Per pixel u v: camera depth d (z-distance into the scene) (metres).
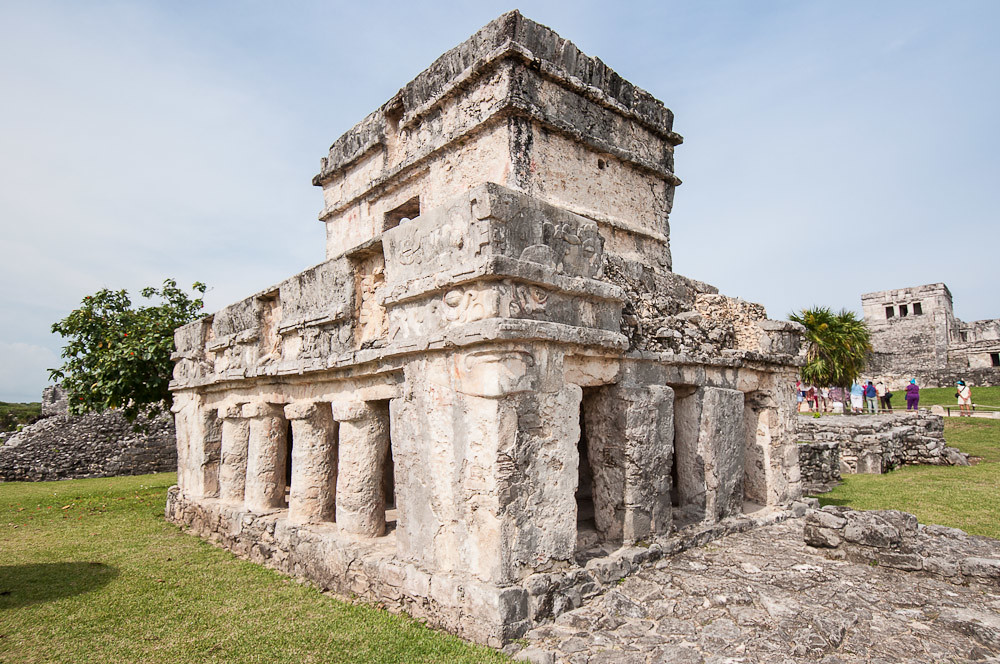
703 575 6.00
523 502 5.07
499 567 4.85
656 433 6.71
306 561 6.96
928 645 4.57
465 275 5.14
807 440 15.53
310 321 7.46
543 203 5.58
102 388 13.38
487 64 8.17
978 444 17.61
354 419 6.87
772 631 4.79
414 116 9.48
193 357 10.52
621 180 9.55
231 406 9.18
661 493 6.72
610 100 9.22
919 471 14.34
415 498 5.70
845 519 6.63
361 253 6.93
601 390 6.68
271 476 8.57
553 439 5.39
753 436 9.02
